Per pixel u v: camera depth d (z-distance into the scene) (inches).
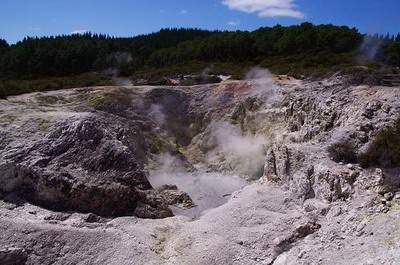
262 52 3152.1
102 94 2101.4
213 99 2186.3
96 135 1486.2
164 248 1096.8
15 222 1159.6
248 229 1082.7
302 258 906.7
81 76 2910.9
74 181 1338.6
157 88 2231.8
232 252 1013.2
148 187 1406.3
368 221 914.1
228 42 3270.2
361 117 1234.6
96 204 1320.1
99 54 3580.2
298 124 1654.8
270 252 985.5
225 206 1240.8
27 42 3725.4
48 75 3267.7
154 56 3592.5
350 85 1566.2
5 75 3129.9
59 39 4052.7
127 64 3395.7
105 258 1053.2
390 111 1189.7
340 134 1219.9
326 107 1461.6
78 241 1105.4
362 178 1049.5
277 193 1229.7
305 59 2608.3
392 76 1568.7
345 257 839.1
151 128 2043.6
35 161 1375.5
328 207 1051.9
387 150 1064.8
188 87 2293.3
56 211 1295.5
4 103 1873.8
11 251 1053.8
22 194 1341.0
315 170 1159.0
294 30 3166.8
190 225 1189.7
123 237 1111.6
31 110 1764.3
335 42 2876.5
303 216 1064.8
